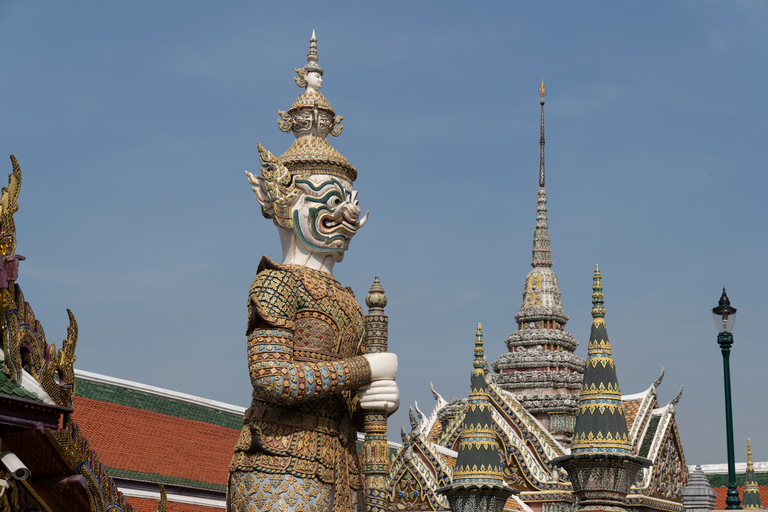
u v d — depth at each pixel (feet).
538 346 113.29
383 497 38.42
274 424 37.47
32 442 34.17
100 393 105.60
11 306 33.12
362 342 40.83
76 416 100.07
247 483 37.22
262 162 40.70
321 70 44.01
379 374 38.65
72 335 36.60
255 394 37.96
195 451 108.47
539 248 119.24
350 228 41.22
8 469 33.45
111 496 37.37
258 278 38.47
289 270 38.78
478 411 63.21
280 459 37.14
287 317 37.81
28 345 34.14
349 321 39.68
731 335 69.51
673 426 103.24
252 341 37.40
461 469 62.08
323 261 41.04
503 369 113.80
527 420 99.35
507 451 97.55
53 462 35.19
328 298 39.11
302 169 41.50
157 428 107.34
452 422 102.22
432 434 114.93
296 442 37.40
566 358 112.16
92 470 36.52
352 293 41.50
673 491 101.91
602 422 48.49
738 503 67.31
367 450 38.55
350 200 42.09
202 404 116.78
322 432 38.06
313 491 37.22
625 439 48.52
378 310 40.42
